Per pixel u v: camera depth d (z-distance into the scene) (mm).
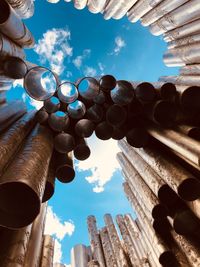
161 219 3082
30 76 2877
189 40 4207
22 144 2766
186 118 3078
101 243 6391
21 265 2041
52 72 2885
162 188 2820
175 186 2479
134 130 3479
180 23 4332
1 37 2463
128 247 5438
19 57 2838
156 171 3045
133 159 4016
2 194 1779
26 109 4098
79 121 3311
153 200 3027
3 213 1788
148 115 3287
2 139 2299
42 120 3225
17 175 1756
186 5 3799
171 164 2812
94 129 3469
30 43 3373
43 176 2053
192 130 2756
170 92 3023
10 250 2088
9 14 2381
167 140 2857
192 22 3975
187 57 4262
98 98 3281
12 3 3283
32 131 3186
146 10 5219
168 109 3031
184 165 2996
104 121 3369
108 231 6320
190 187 2463
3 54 2578
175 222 2811
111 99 3277
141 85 3098
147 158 3344
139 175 3998
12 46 2789
